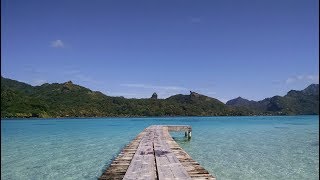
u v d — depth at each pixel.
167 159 12.12
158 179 9.03
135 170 10.10
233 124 74.12
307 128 56.31
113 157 21.39
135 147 16.66
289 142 29.91
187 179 8.73
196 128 55.75
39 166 18.20
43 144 29.31
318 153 22.20
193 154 21.88
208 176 9.25
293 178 14.81
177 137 36.56
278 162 18.69
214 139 33.41
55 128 57.59
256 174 15.55
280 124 74.44
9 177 15.48
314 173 15.80
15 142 31.22
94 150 24.91
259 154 21.78
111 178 9.35
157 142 19.08
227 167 17.22
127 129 53.47
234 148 25.19
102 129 53.75
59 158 20.97
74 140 33.22
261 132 44.69
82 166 18.22
